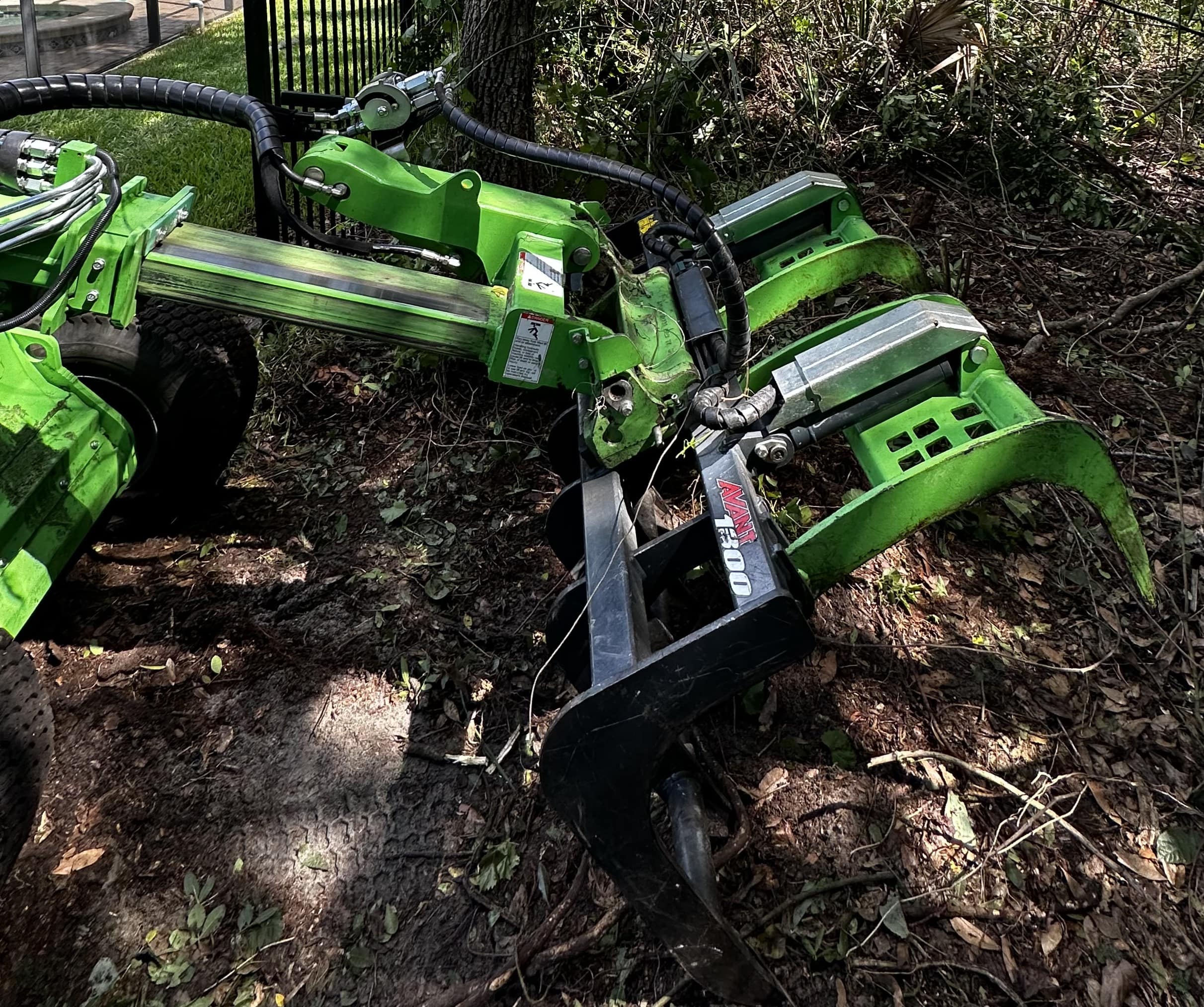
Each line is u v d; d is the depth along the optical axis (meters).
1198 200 5.41
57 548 2.43
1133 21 6.59
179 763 2.61
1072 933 2.32
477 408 3.84
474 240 2.46
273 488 3.52
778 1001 2.15
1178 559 3.31
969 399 2.32
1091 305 4.57
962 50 5.46
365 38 4.98
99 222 2.21
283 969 2.24
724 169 5.26
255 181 4.14
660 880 1.96
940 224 5.13
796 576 2.05
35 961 2.22
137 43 8.99
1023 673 2.92
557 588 3.11
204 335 3.08
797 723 2.73
